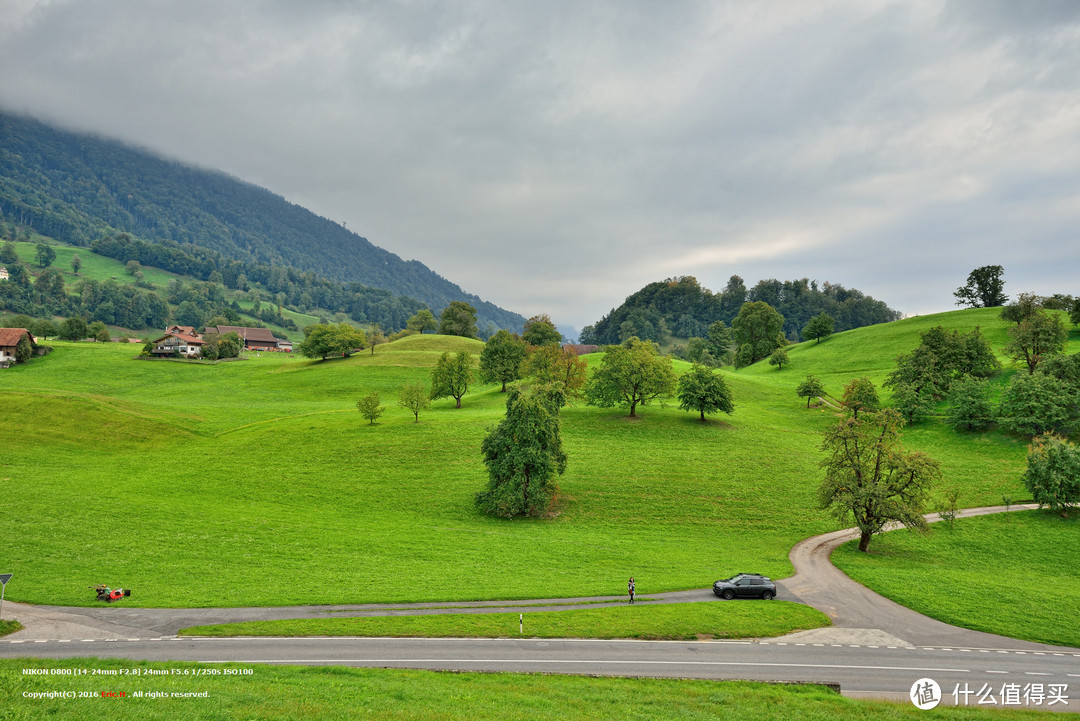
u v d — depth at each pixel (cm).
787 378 15625
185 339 18012
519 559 5062
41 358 16225
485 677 2791
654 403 11956
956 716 2597
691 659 3173
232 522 5778
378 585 4222
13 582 4003
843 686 2936
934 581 4762
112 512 5828
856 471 6081
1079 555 5662
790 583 4712
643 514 6656
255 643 3152
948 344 11638
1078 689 3002
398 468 7900
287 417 10762
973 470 7969
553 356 12019
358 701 2355
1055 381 9006
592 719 2322
